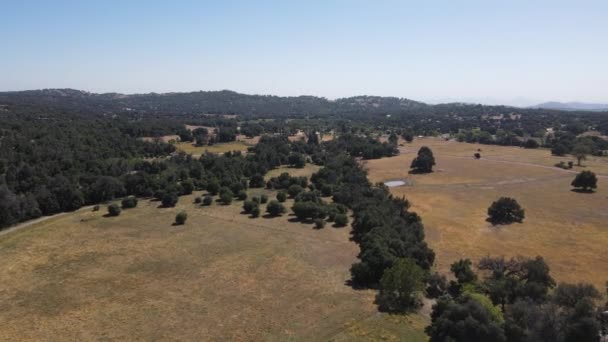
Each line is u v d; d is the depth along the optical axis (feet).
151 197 458.50
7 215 350.64
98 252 298.35
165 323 203.00
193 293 234.79
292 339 186.39
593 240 319.27
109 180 438.40
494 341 160.86
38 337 191.83
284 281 249.55
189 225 360.89
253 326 198.59
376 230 288.51
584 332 158.30
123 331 196.34
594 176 469.57
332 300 223.51
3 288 242.37
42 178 418.51
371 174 587.68
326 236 332.19
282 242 318.65
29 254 294.25
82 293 236.02
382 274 241.35
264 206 423.64
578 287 187.73
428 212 401.90
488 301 183.42
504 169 596.70
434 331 176.96
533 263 221.66
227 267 271.49
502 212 376.48
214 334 192.44
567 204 419.54
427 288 234.38
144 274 261.24
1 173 422.82
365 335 185.57
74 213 398.01
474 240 321.73
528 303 177.17
